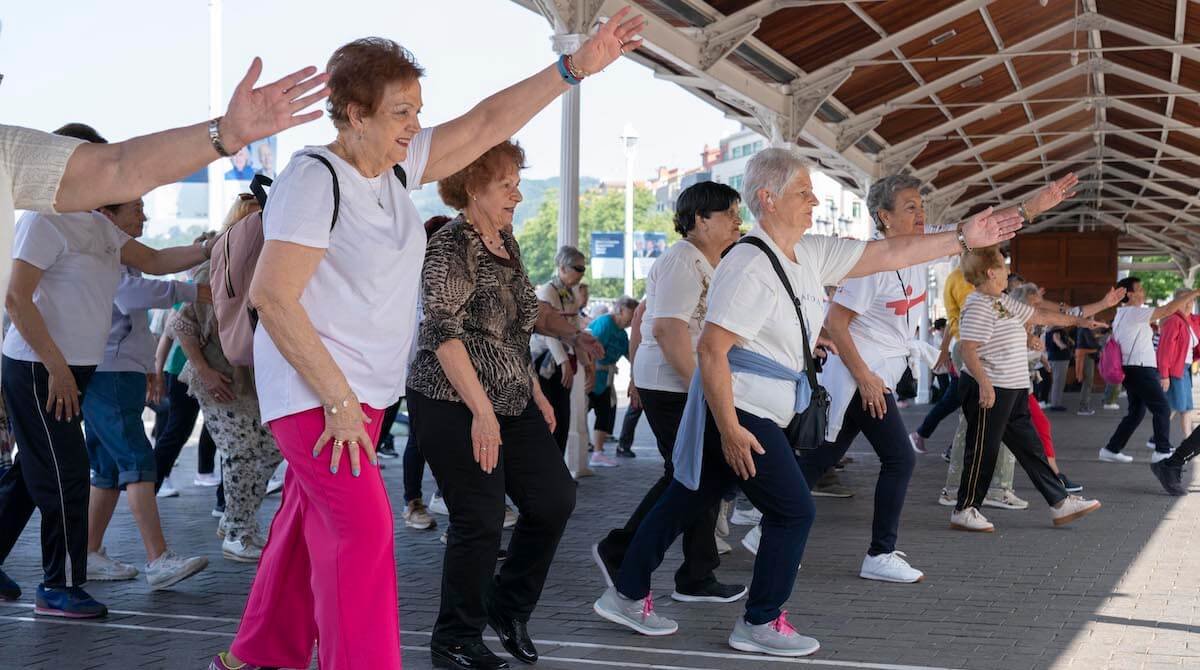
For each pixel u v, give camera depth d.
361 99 3.60
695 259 6.13
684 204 6.28
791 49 16.02
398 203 3.73
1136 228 43.84
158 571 6.63
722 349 5.03
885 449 6.95
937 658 5.24
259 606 3.93
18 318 5.78
